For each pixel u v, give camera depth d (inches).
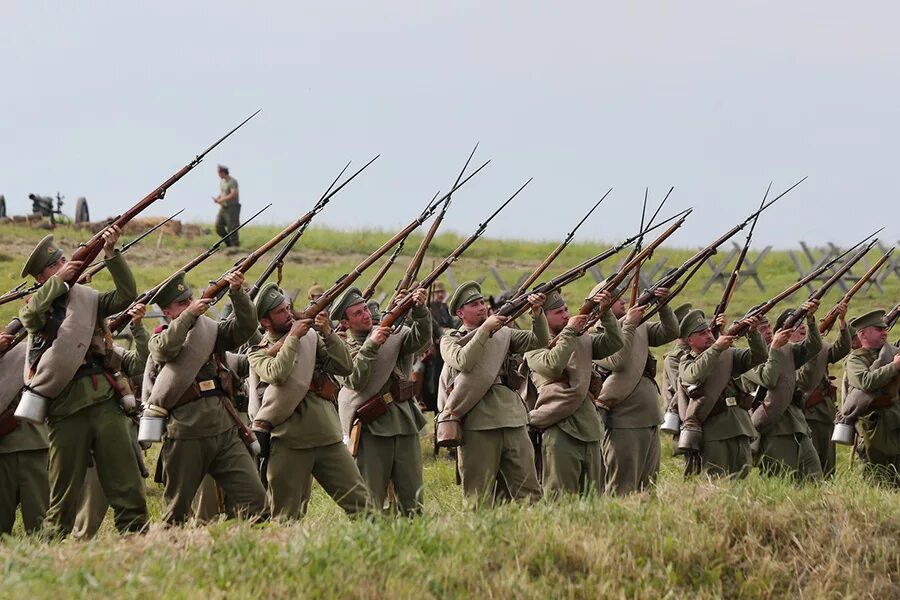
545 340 1567.4
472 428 1534.2
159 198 1347.2
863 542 1251.8
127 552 1116.5
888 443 1854.1
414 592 1080.2
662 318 1723.7
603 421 1679.4
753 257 4953.3
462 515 1284.4
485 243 5354.3
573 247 5305.1
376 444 1520.7
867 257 4517.7
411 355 1558.8
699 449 1736.0
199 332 1398.9
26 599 959.0
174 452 1393.9
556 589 1134.4
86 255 1326.3
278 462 1451.8
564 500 1343.5
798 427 1809.8
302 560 1100.5
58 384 1316.4
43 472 1425.9
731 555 1218.6
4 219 4598.9
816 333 1806.1
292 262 4640.8
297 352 1440.7
